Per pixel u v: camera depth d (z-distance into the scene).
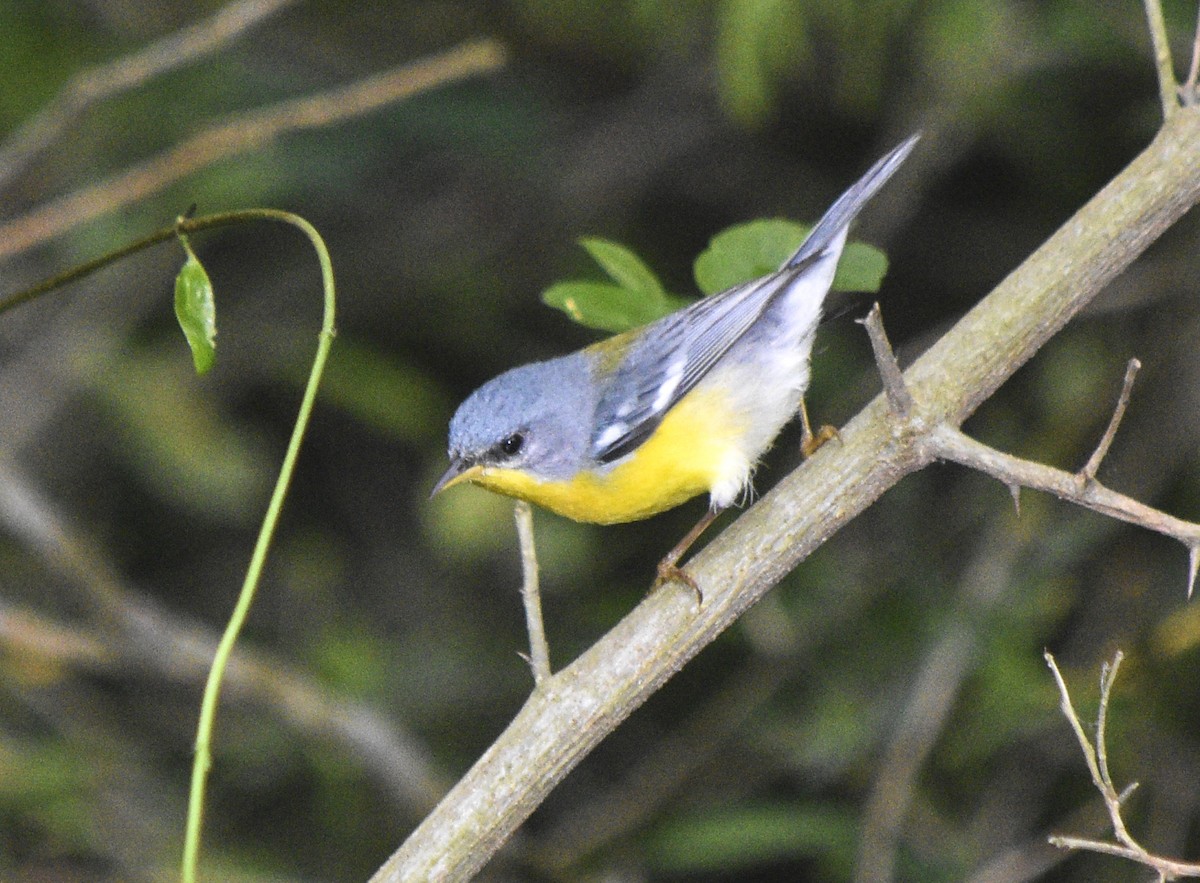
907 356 13.12
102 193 8.37
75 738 12.30
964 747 10.57
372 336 14.35
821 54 13.40
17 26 12.80
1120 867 10.51
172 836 11.89
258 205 12.99
